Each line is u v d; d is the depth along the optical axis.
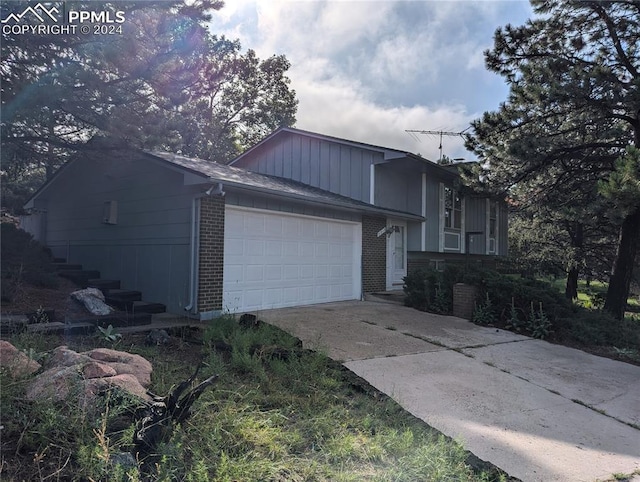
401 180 15.38
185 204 8.99
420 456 3.65
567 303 9.92
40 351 5.04
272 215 10.32
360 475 3.36
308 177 15.62
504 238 21.70
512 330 9.52
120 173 10.66
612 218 9.38
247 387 4.80
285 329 7.92
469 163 13.53
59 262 12.20
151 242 9.73
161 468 2.88
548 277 21.59
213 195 8.86
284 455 3.53
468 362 6.95
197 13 7.54
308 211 11.20
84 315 7.46
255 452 3.45
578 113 11.45
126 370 4.38
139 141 7.43
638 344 9.00
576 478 3.77
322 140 15.23
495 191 13.13
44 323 6.45
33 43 6.24
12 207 16.11
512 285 9.92
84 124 7.30
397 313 10.53
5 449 2.89
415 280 11.65
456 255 17.89
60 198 13.00
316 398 4.77
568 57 11.80
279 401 4.58
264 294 10.09
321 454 3.64
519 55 12.14
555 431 4.72
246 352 5.60
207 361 5.44
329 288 12.01
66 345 5.57
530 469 3.85
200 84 8.27
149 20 7.04
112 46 6.39
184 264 8.95
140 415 3.46
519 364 7.11
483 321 9.94
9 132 6.84
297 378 5.25
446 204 16.80
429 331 8.85
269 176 14.80
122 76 7.00
